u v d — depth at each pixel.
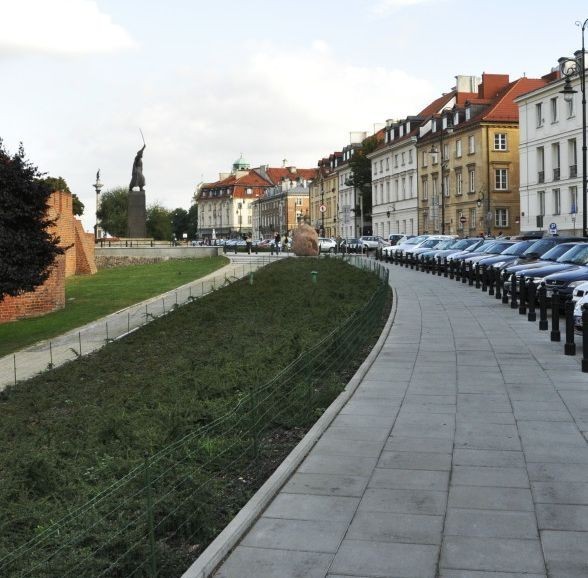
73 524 6.07
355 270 35.25
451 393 11.14
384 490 7.03
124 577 5.41
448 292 27.27
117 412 11.41
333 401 10.69
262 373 12.98
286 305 23.50
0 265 21.73
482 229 66.81
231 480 7.47
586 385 11.48
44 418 12.51
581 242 25.42
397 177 88.81
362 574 5.29
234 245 76.44
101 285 38.69
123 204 121.25
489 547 5.69
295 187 146.25
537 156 58.12
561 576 5.19
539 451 8.17
